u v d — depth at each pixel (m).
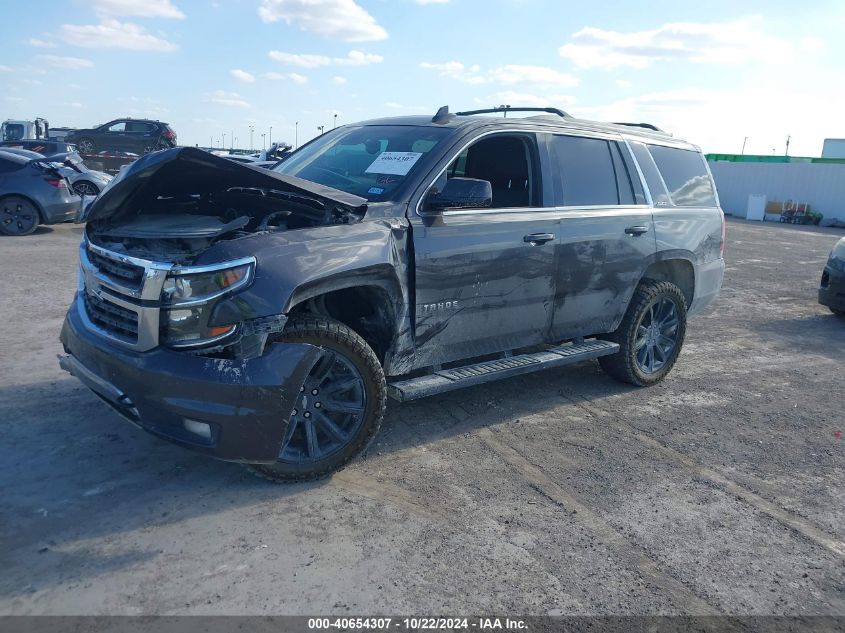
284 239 3.70
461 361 5.18
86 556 3.19
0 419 4.57
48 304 7.58
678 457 4.70
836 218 26.52
